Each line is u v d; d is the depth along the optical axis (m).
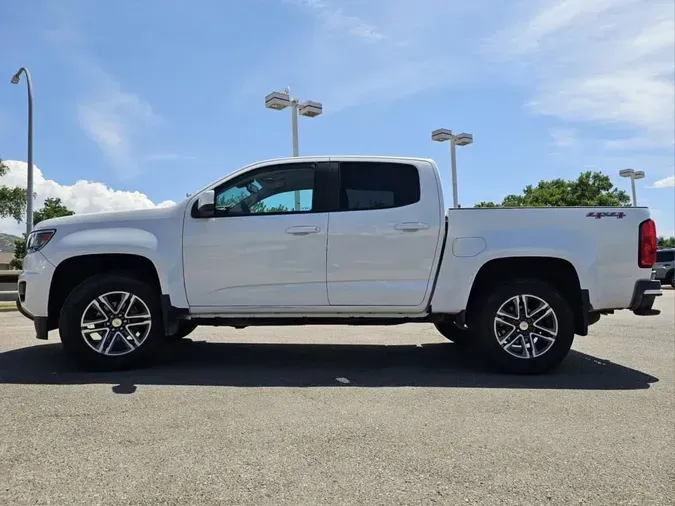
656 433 3.50
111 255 5.20
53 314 5.25
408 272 5.12
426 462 2.99
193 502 2.50
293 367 5.38
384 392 4.43
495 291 5.11
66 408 3.85
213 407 3.93
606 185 41.03
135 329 5.15
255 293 5.11
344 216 5.13
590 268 5.06
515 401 4.20
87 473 2.79
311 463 2.95
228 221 5.12
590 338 7.46
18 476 2.75
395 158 5.34
